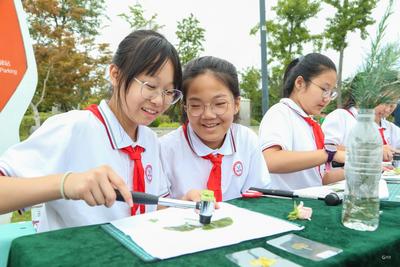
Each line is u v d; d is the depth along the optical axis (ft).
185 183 5.95
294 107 7.62
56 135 4.32
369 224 3.37
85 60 37.01
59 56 34.58
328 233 3.27
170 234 3.20
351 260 2.72
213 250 2.85
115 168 4.76
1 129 8.28
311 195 4.79
